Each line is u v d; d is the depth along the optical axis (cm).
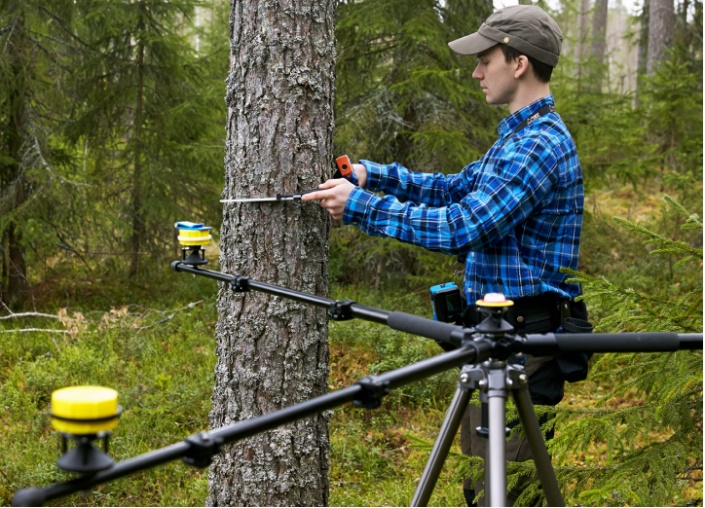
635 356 222
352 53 691
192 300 738
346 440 438
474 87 671
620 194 1077
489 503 134
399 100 674
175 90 806
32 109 724
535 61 228
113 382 508
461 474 232
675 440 213
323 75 243
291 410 116
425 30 609
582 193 229
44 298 745
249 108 240
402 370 128
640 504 196
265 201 238
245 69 240
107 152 812
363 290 721
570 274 220
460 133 603
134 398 469
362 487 394
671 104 873
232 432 110
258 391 246
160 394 471
